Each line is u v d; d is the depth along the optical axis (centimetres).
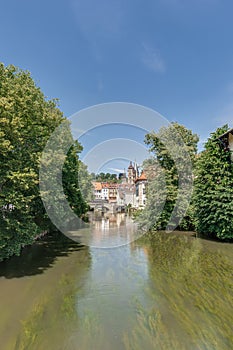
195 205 1169
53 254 865
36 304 436
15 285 540
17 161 630
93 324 357
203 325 350
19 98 688
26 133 718
